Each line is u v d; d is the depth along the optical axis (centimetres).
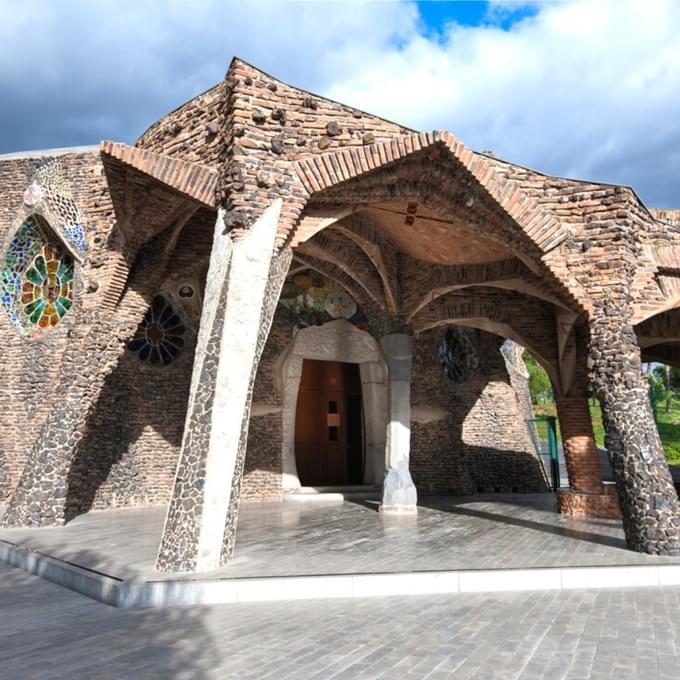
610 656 434
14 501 1112
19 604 600
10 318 1591
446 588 648
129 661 428
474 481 1997
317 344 1841
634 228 955
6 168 1623
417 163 951
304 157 877
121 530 1051
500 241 1030
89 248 1430
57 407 1159
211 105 927
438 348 2008
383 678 394
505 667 412
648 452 836
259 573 661
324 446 2166
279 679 392
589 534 982
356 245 1343
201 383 764
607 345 911
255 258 807
